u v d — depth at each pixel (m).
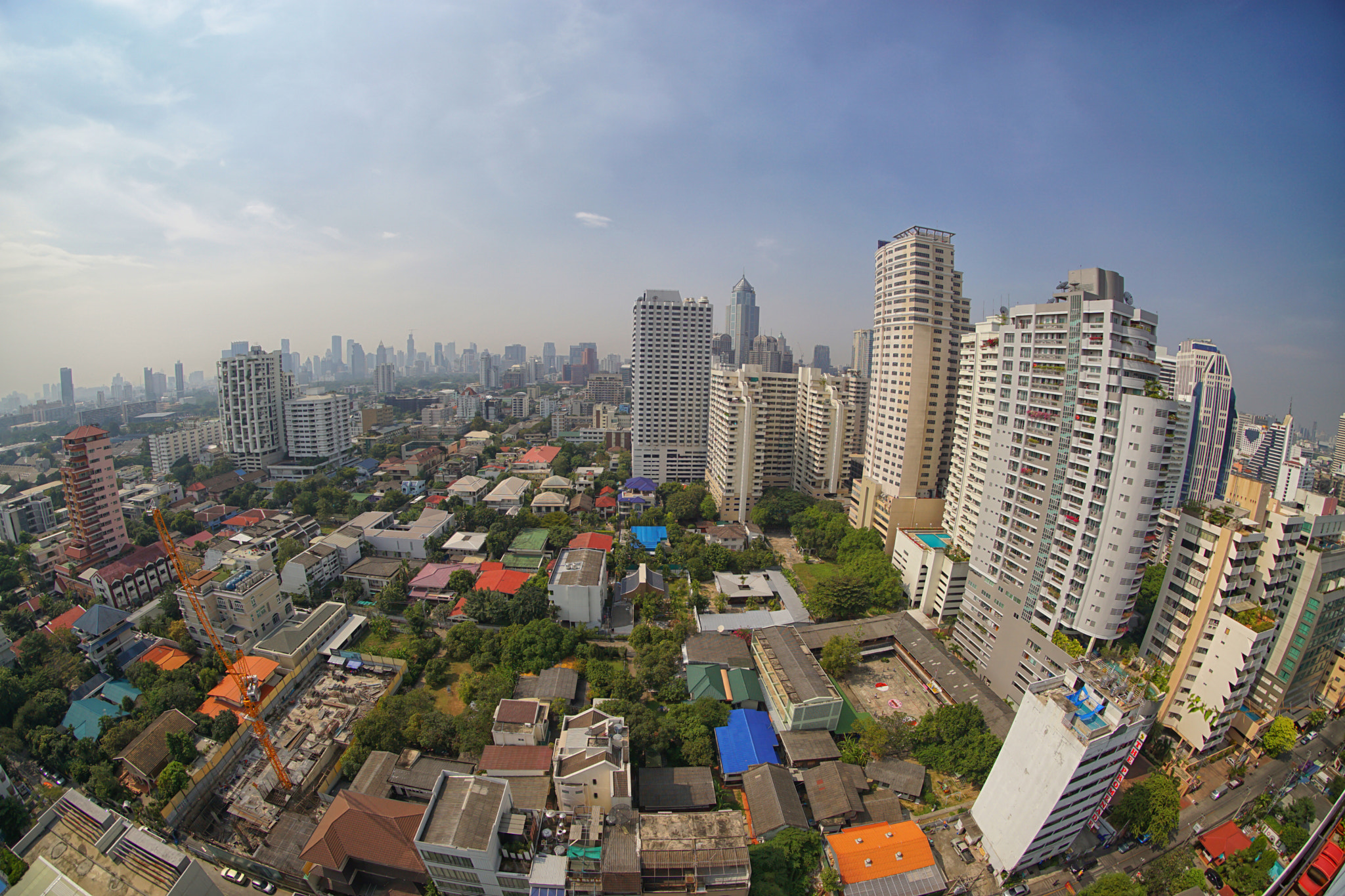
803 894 59.31
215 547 121.12
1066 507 80.06
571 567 112.88
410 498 182.50
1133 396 72.31
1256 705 86.19
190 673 87.25
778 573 126.75
